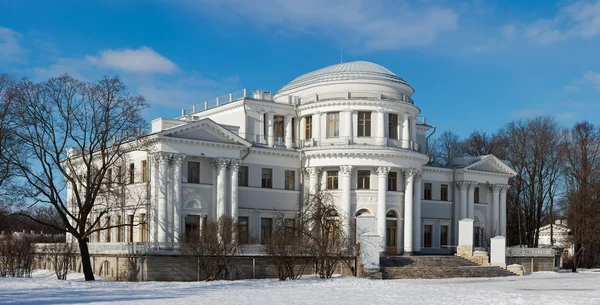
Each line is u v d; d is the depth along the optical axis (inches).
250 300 1055.0
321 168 2341.3
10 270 1975.9
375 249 1824.6
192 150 2074.3
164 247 1813.5
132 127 1854.1
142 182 2089.1
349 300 1075.9
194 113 2600.9
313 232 1889.8
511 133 3442.4
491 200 2815.0
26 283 1453.0
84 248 1768.0
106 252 1903.3
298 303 1015.0
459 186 2701.8
